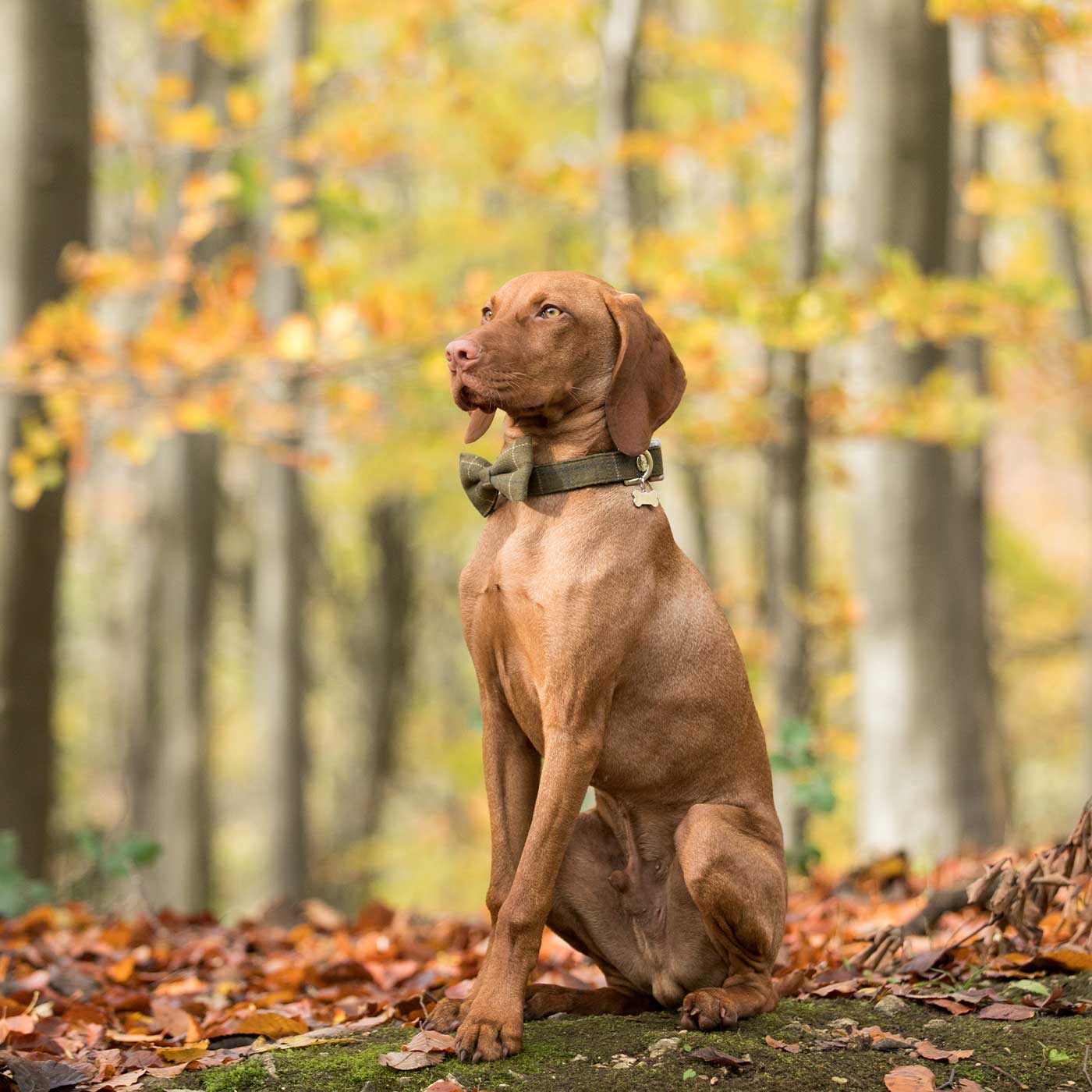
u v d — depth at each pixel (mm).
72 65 11211
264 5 15383
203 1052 4492
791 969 5648
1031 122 19125
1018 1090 3928
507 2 16812
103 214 19828
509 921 4215
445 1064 4062
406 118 18547
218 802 34281
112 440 11430
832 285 11875
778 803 12008
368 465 21828
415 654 34188
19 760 10836
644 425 4547
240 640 35250
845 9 15703
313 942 7527
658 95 19516
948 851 12656
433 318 11055
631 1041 4203
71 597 31406
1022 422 26516
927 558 13023
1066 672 34906
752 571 23656
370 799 30766
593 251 16797
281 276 17312
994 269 23188
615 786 4652
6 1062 4168
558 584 4352
